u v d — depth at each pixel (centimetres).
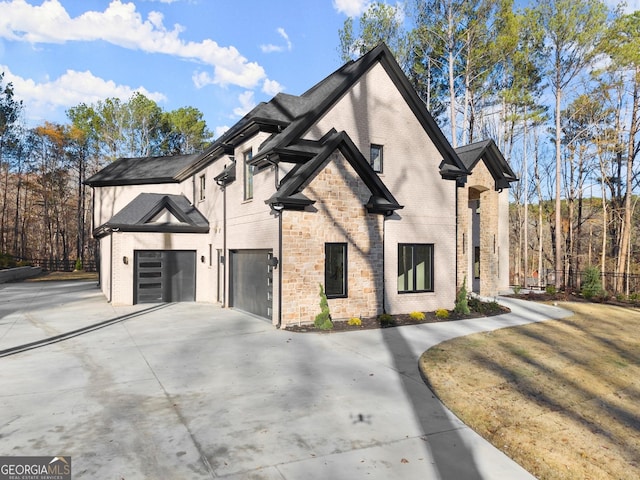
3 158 4275
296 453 443
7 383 670
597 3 2328
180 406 573
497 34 2559
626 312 1575
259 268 1317
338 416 545
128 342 970
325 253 1182
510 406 610
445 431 511
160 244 1703
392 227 1332
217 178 1589
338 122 1248
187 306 1598
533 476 420
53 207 4662
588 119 2992
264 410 561
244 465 416
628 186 2711
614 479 435
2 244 4325
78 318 1310
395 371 745
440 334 1062
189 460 424
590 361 880
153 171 2517
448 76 2917
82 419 527
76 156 4525
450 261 1452
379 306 1259
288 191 1084
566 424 564
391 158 1344
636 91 2633
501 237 2161
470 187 1745
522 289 2234
